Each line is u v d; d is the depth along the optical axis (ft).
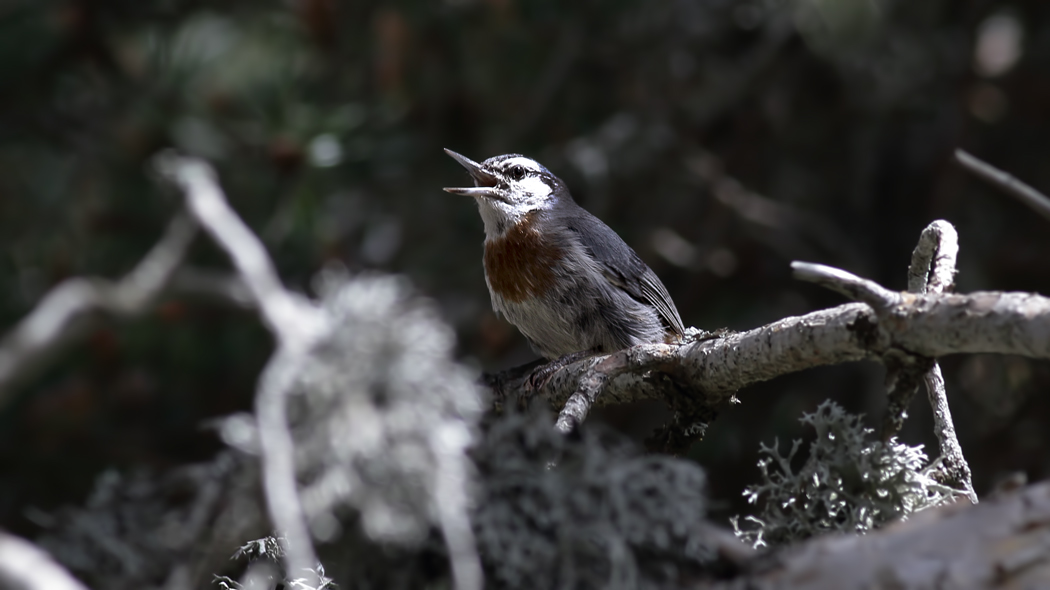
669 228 43.96
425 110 40.83
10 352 12.50
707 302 43.09
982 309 13.75
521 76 40.75
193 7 40.88
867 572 12.61
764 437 39.78
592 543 13.66
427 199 41.01
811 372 40.96
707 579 13.76
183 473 14.52
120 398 36.81
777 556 13.34
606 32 41.19
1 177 39.78
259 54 40.57
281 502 12.39
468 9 38.93
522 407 23.30
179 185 15.65
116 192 38.68
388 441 13.80
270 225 36.37
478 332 39.29
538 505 13.97
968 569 12.27
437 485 13.58
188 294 14.26
